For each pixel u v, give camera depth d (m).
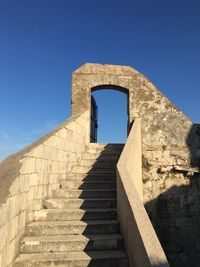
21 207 4.21
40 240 4.22
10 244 3.58
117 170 4.98
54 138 5.96
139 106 9.49
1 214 3.13
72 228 4.62
